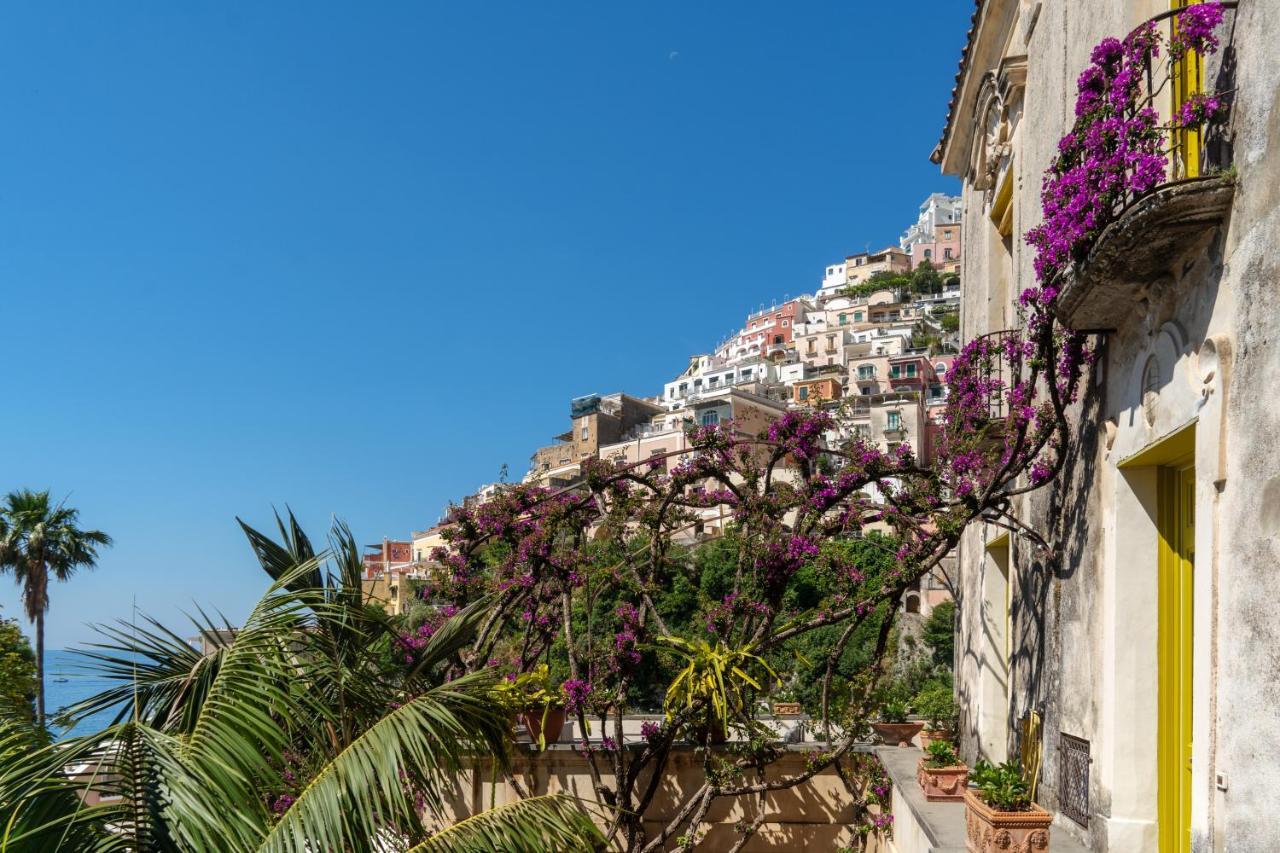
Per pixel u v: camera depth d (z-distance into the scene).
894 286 153.62
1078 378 7.32
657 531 11.77
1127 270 5.52
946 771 8.75
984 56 11.58
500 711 7.33
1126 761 6.34
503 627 12.37
